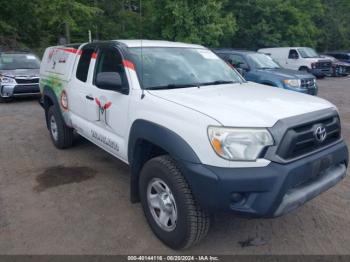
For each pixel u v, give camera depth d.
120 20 22.78
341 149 3.28
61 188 4.48
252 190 2.64
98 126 4.41
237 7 25.34
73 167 5.22
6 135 7.08
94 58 4.57
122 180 4.75
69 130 5.81
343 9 36.69
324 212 3.87
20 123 8.16
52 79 5.81
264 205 2.66
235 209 2.70
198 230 2.91
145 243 3.28
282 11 25.86
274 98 3.41
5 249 3.18
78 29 19.14
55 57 5.95
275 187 2.64
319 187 3.04
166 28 19.20
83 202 4.10
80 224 3.61
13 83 10.84
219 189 2.63
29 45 22.05
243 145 2.66
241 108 2.97
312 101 3.42
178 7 18.14
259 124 2.71
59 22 17.91
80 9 17.22
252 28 25.61
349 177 4.86
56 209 3.92
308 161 2.84
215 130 2.69
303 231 3.49
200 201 2.75
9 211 3.87
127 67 3.81
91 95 4.41
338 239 3.35
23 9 21.45
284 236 3.40
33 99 11.91
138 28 21.50
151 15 19.95
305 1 29.09
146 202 3.36
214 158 2.67
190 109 2.95
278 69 10.45
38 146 6.28
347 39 36.00
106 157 5.66
